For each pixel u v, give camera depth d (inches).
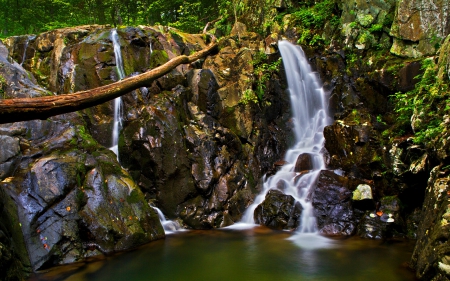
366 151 291.6
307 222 272.2
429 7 308.0
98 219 226.2
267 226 285.1
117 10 619.2
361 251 224.7
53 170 222.4
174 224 283.3
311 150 355.3
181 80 339.9
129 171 300.0
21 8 576.4
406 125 275.9
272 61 389.4
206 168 300.2
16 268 169.8
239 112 347.3
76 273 193.8
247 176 325.1
